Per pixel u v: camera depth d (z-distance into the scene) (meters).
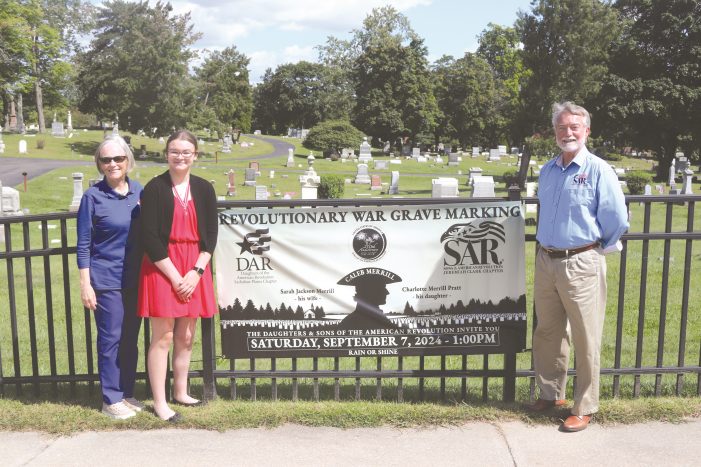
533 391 4.61
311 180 32.50
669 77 53.66
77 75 74.62
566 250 4.10
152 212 4.10
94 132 63.28
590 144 56.03
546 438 4.06
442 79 88.75
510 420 4.32
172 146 4.13
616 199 3.99
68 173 36.38
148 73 55.34
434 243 4.54
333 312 4.58
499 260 4.55
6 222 4.60
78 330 7.86
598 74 43.06
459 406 4.45
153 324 4.27
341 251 4.54
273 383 4.64
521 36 43.31
